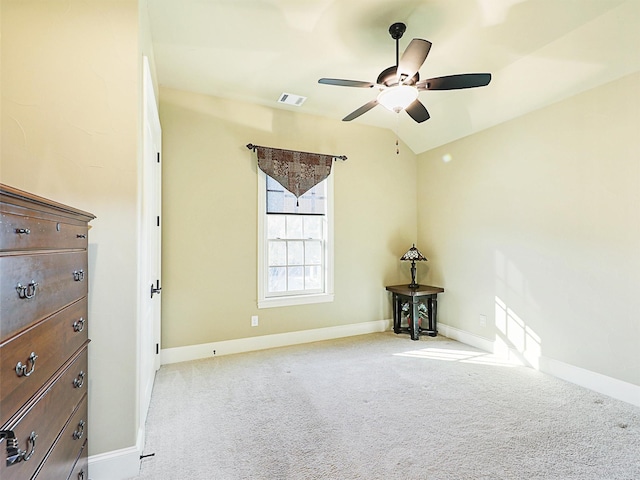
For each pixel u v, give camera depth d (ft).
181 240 11.10
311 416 7.56
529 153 10.71
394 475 5.61
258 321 12.33
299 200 13.15
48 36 5.38
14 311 2.96
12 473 2.81
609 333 8.64
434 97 11.75
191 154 11.29
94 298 5.58
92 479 5.47
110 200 5.70
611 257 8.63
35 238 3.40
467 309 12.98
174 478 5.60
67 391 4.30
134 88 5.82
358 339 13.53
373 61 9.53
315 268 13.64
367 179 14.52
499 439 6.66
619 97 8.46
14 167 5.20
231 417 7.52
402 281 15.24
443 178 14.10
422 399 8.38
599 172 8.88
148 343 8.02
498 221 11.75
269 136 12.57
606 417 7.51
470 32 8.14
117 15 5.74
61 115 5.43
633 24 7.31
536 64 9.30
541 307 10.29
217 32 8.16
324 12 7.45
